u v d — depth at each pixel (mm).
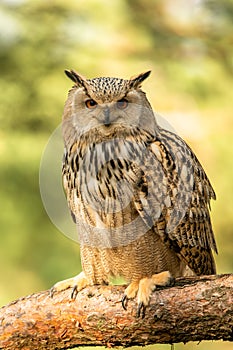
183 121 20047
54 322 13531
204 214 15266
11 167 19359
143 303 13109
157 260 14797
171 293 13008
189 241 14898
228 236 20109
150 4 21703
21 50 20469
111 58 20812
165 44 21359
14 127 19922
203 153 19828
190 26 21766
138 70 20672
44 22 20891
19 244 19438
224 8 21828
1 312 13703
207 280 12992
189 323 12906
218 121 20156
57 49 20656
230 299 12672
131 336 13289
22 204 19406
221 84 20719
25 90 20094
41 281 19484
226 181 19734
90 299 13461
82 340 13562
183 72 20672
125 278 15031
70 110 14750
